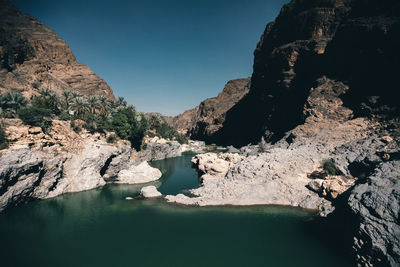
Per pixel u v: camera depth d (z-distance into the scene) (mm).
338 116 63094
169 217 34562
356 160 41969
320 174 42656
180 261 23781
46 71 109062
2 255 24844
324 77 74625
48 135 46906
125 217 34625
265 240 27969
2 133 38188
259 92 116000
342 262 23625
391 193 22953
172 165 80625
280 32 113688
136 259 24188
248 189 41875
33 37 128000
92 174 50875
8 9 133250
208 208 37781
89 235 29281
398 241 19750
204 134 197750
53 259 24219
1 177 32719
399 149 37344
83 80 132375
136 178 56125
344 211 28047
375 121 53469
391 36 57219
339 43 72125
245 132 137875
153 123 109875
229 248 26375
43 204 39719
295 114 83438
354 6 79938
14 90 85438
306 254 25203
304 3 104625
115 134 64625
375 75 60125
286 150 52500
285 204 38656
